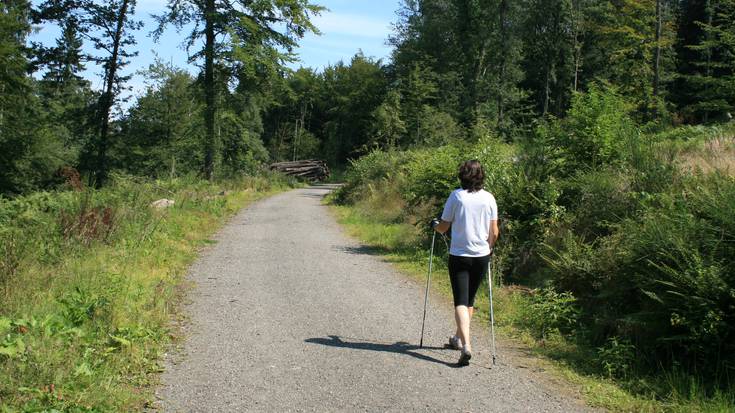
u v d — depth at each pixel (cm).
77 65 2623
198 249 1122
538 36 5019
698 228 578
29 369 416
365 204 1945
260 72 2638
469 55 5031
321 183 4691
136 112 2886
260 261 1027
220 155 3275
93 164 2686
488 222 555
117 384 446
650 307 581
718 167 835
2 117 2589
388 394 461
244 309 705
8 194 2494
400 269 990
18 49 2427
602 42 4231
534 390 481
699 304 522
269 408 426
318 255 1106
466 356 522
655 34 3494
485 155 1112
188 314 675
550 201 905
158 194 1620
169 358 526
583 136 977
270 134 7181
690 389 475
